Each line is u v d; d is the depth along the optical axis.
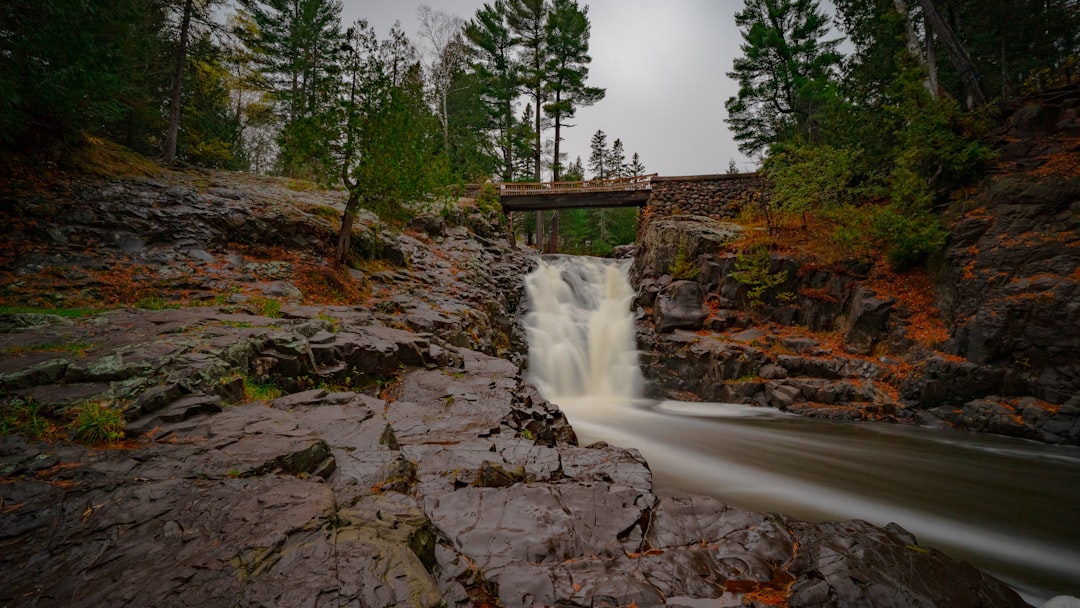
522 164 39.91
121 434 4.09
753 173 21.70
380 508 3.46
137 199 12.27
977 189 12.91
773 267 15.82
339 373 7.68
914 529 5.83
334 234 14.68
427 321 11.70
